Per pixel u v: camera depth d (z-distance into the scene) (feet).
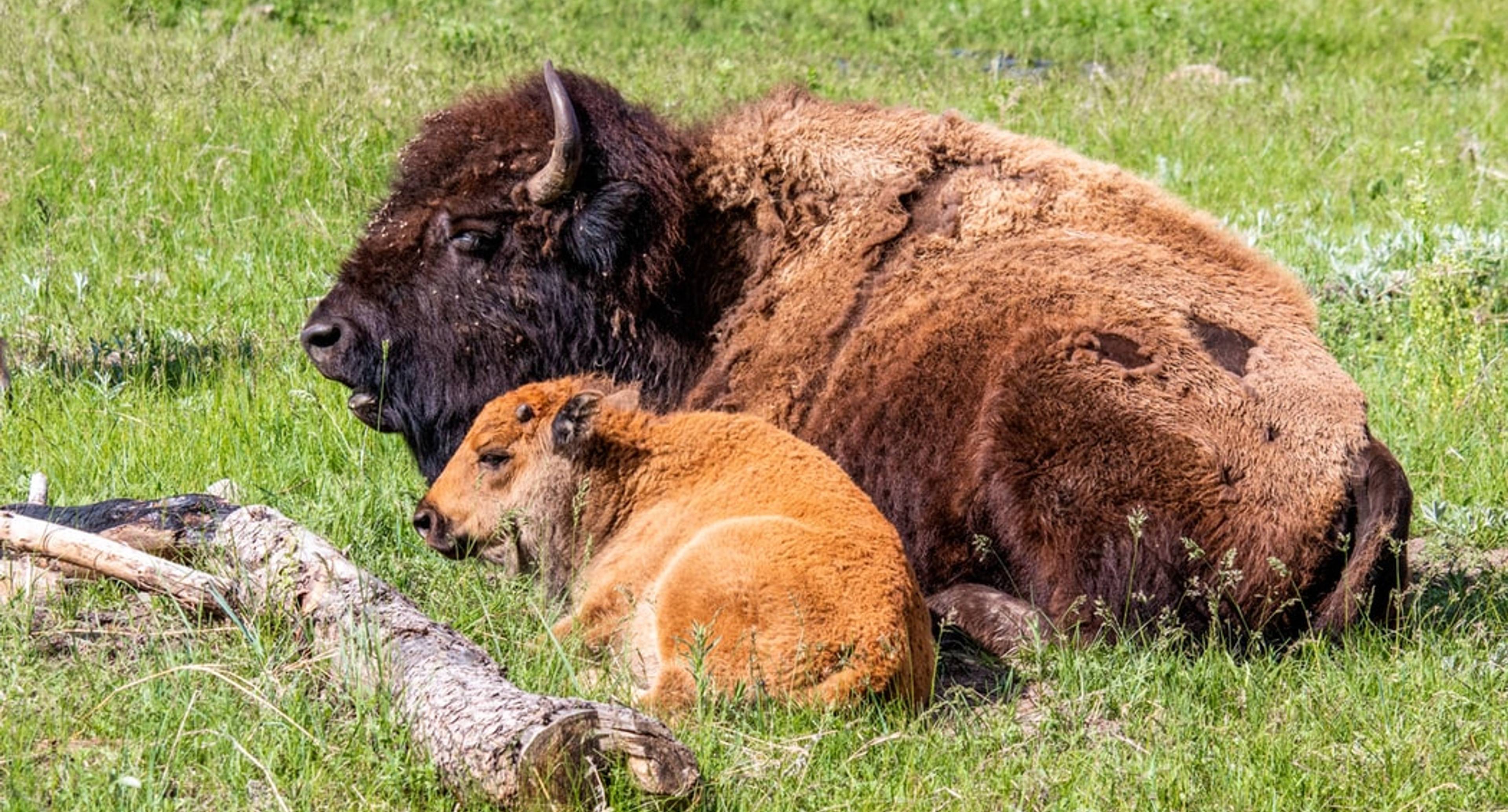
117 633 35.91
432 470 47.37
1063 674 37.42
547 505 39.63
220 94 90.99
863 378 43.11
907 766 31.96
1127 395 40.32
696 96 103.09
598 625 36.94
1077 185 45.93
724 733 32.24
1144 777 32.37
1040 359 41.06
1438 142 101.55
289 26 119.65
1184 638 39.91
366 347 45.52
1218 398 40.47
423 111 89.10
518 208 45.60
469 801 29.07
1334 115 107.55
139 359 58.80
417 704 30.99
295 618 35.81
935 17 147.13
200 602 36.47
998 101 99.19
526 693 30.35
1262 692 36.83
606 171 45.57
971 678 39.06
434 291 45.68
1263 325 42.55
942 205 45.75
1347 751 33.96
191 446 50.62
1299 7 152.97
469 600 39.75
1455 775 33.47
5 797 28.66
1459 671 38.29
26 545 37.14
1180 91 111.96
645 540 37.76
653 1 144.15
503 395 41.55
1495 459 53.26
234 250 72.84
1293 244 75.82
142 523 39.17
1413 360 59.36
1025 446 40.52
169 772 30.30
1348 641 38.68
